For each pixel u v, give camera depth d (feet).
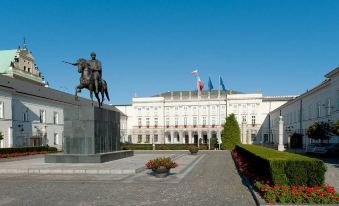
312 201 31.58
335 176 56.49
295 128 220.43
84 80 78.02
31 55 222.89
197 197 38.55
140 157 96.02
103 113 81.92
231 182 50.47
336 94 139.13
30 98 165.99
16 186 47.09
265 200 33.14
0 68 204.23
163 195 39.88
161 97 360.07
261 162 43.55
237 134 171.94
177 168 70.95
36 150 129.39
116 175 57.62
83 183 49.29
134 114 363.35
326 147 112.06
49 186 46.83
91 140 75.05
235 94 347.56
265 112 337.52
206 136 352.08
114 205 34.71
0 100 138.10
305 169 35.91
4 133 139.44
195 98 356.59
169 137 362.94
